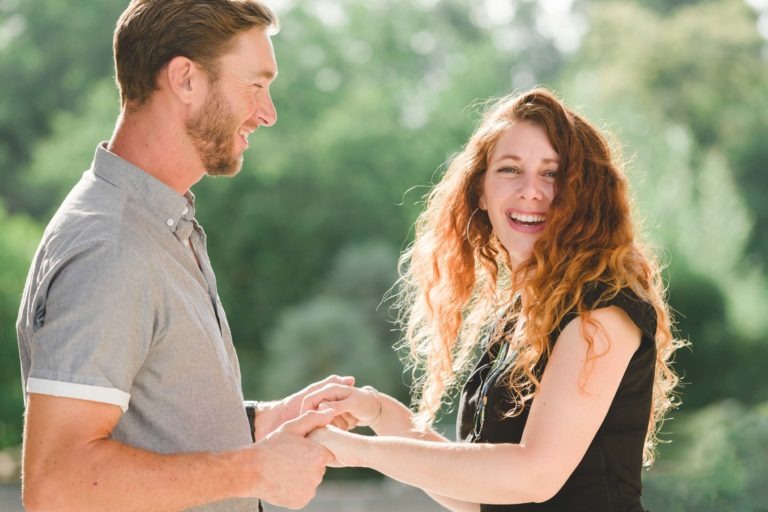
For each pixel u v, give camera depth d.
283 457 2.43
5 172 25.56
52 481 2.18
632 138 19.59
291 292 22.78
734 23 27.73
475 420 2.62
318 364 19.50
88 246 2.27
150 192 2.42
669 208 18.47
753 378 17.44
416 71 29.80
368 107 24.64
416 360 3.15
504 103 2.82
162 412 2.37
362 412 3.06
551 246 2.54
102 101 24.11
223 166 2.54
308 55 27.33
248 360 22.05
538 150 2.62
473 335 3.05
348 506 12.55
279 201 23.03
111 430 2.26
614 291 2.42
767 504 7.72
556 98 2.70
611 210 2.59
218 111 2.48
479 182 2.90
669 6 31.62
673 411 17.16
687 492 7.91
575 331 2.40
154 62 2.44
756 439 8.12
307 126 25.02
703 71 26.78
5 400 18.36
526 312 2.49
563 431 2.35
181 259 2.45
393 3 29.84
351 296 21.02
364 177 23.41
